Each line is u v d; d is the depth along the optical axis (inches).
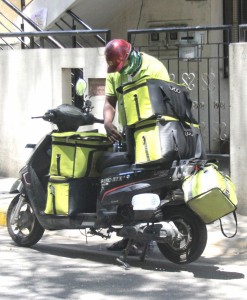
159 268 261.1
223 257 282.7
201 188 229.3
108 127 261.6
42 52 408.5
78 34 393.4
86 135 264.2
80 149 265.1
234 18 466.9
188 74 430.6
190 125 250.8
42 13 451.8
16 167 427.8
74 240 316.2
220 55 458.3
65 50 398.3
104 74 384.2
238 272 257.4
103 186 257.1
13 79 423.8
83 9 443.5
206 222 238.8
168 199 244.4
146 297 221.5
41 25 453.1
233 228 320.8
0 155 436.5
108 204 254.7
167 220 247.3
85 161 265.3
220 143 433.7
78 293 225.6
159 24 476.7
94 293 225.8
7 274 249.9
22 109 420.8
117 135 261.3
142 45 480.1
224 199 230.8
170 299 219.6
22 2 491.2
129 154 250.7
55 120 270.1
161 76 260.7
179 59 431.2
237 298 221.0
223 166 407.8
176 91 248.8
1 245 301.9
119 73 260.2
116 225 257.4
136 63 255.6
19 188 290.5
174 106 245.4
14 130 426.6
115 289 230.8
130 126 247.8
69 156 265.9
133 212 249.9
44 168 281.0
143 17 480.4
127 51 254.1
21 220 294.0
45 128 410.6
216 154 419.5
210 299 219.6
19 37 445.4
